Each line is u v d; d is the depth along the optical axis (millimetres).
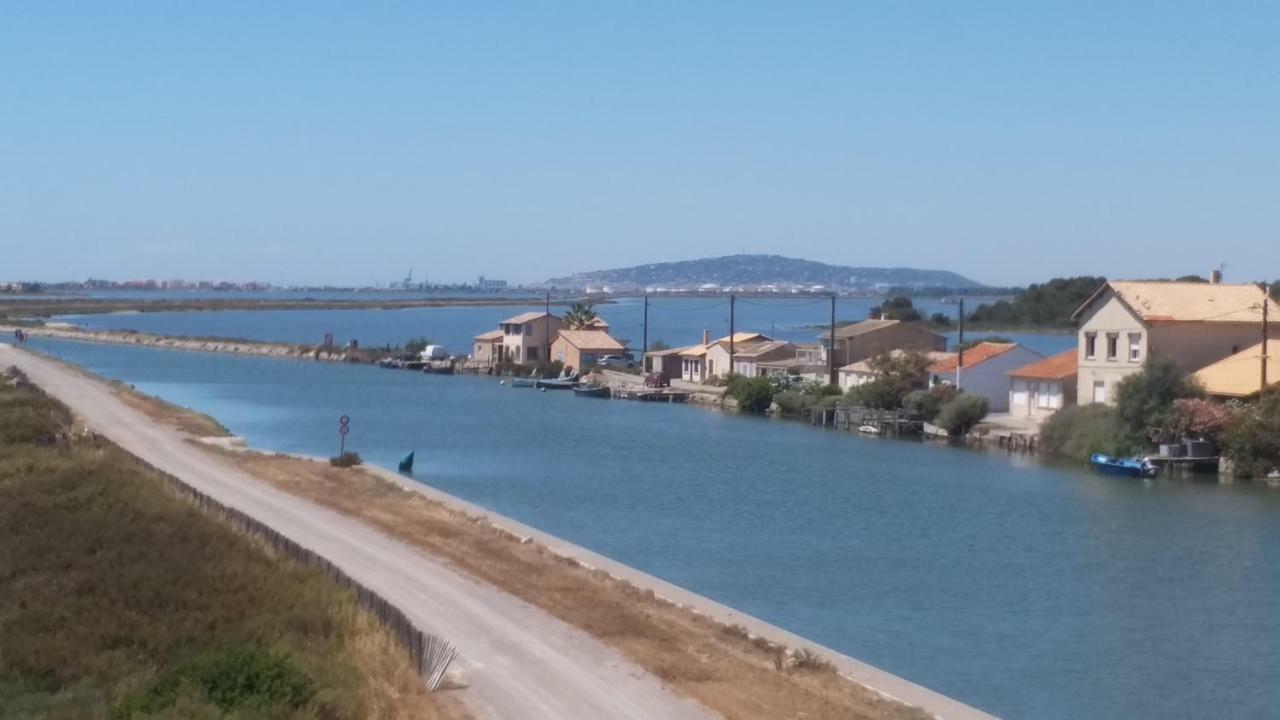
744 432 100312
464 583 39000
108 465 50969
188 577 33250
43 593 31797
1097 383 86812
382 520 51562
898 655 36531
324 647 27719
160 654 27812
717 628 36312
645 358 152250
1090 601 42938
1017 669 35281
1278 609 41875
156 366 166375
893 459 82250
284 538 38938
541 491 67875
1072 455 81688
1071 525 57312
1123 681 34250
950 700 31344
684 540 53844
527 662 29781
